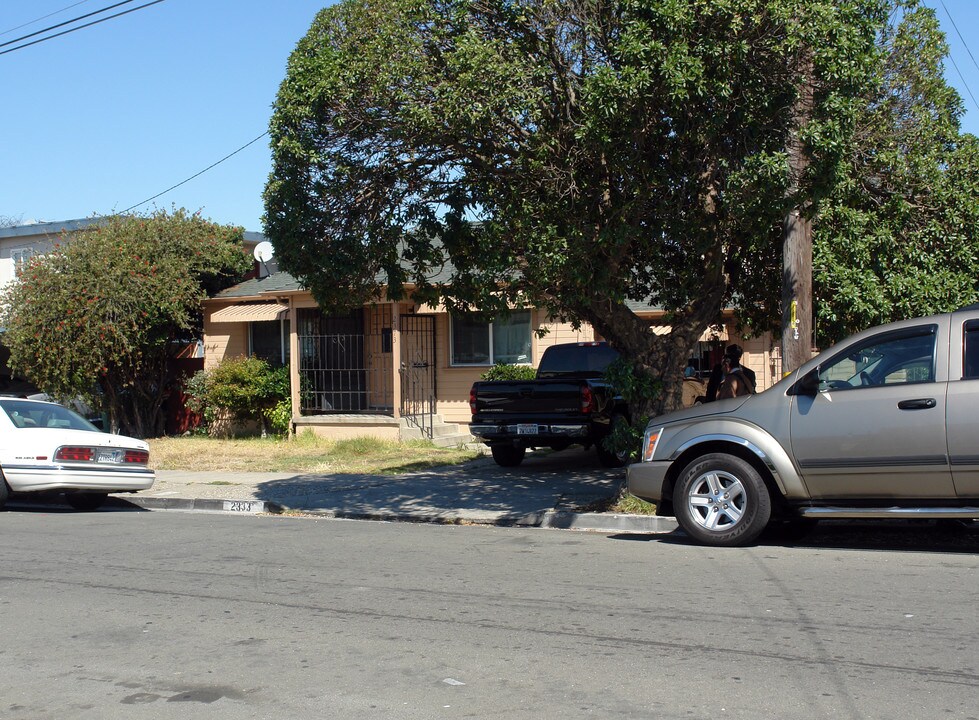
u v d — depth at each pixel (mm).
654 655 5691
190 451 19312
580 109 9781
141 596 7547
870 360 8484
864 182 12352
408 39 9969
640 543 9438
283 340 22828
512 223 10297
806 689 5035
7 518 12133
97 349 20078
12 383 26844
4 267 27750
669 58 9055
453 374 21438
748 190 9336
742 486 8750
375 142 10609
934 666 5348
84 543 10047
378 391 21469
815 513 8539
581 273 9719
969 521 9609
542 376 16672
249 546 9781
